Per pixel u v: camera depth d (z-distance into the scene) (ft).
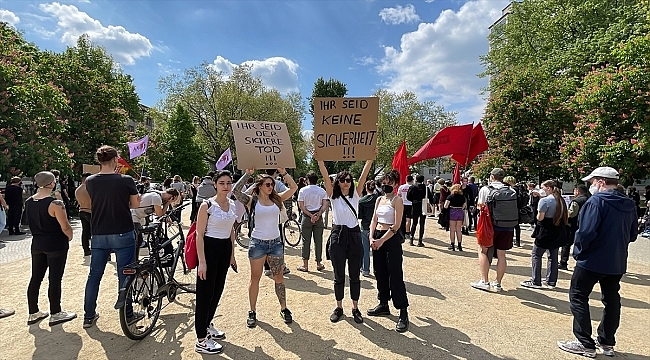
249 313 14.78
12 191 36.76
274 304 17.15
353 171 164.04
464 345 13.24
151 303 14.23
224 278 13.48
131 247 14.35
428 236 38.60
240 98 118.21
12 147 46.68
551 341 13.70
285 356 12.31
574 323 12.99
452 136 26.89
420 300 17.99
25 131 49.62
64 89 66.95
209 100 122.72
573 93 57.82
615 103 44.45
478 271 23.73
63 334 13.80
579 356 12.60
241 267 24.12
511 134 56.49
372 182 26.71
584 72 63.72
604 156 44.09
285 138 16.57
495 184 19.81
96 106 70.49
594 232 12.34
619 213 12.39
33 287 14.83
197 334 12.57
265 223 14.62
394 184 15.51
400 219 14.56
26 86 49.03
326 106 16.52
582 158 47.19
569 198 30.42
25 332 13.94
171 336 13.79
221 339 13.50
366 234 22.57
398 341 13.48
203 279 12.55
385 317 15.76
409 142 137.69
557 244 19.58
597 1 67.92
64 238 14.79
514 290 19.88
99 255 14.16
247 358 12.16
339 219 15.25
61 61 69.56
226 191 13.17
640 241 38.45
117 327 14.46
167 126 127.54
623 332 14.74
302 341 13.39
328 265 25.23
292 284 20.48
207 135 128.06
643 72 42.50
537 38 81.00
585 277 12.73
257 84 125.59
